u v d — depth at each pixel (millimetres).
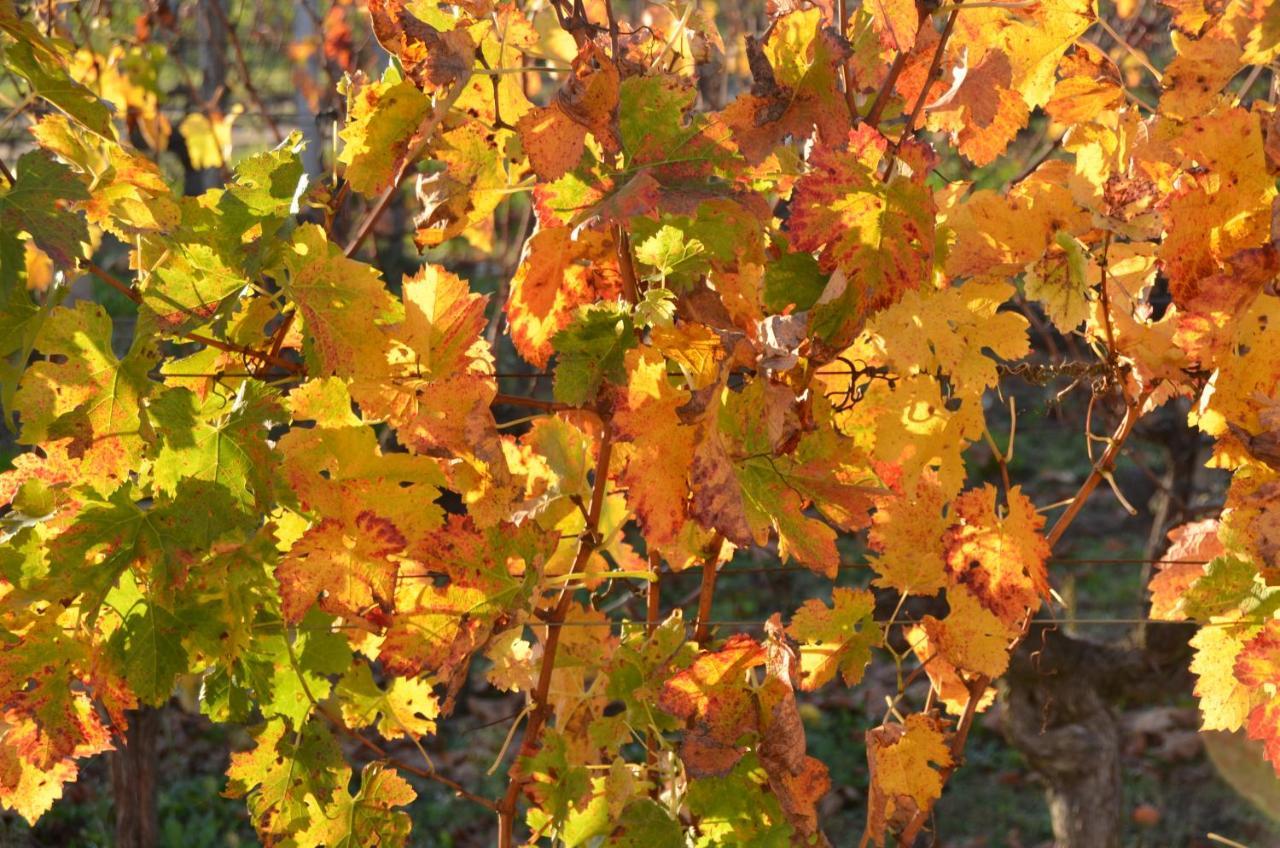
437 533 1945
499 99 2020
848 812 5934
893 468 2039
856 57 2045
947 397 2033
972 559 2012
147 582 1938
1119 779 3971
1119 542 7910
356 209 3945
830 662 2010
